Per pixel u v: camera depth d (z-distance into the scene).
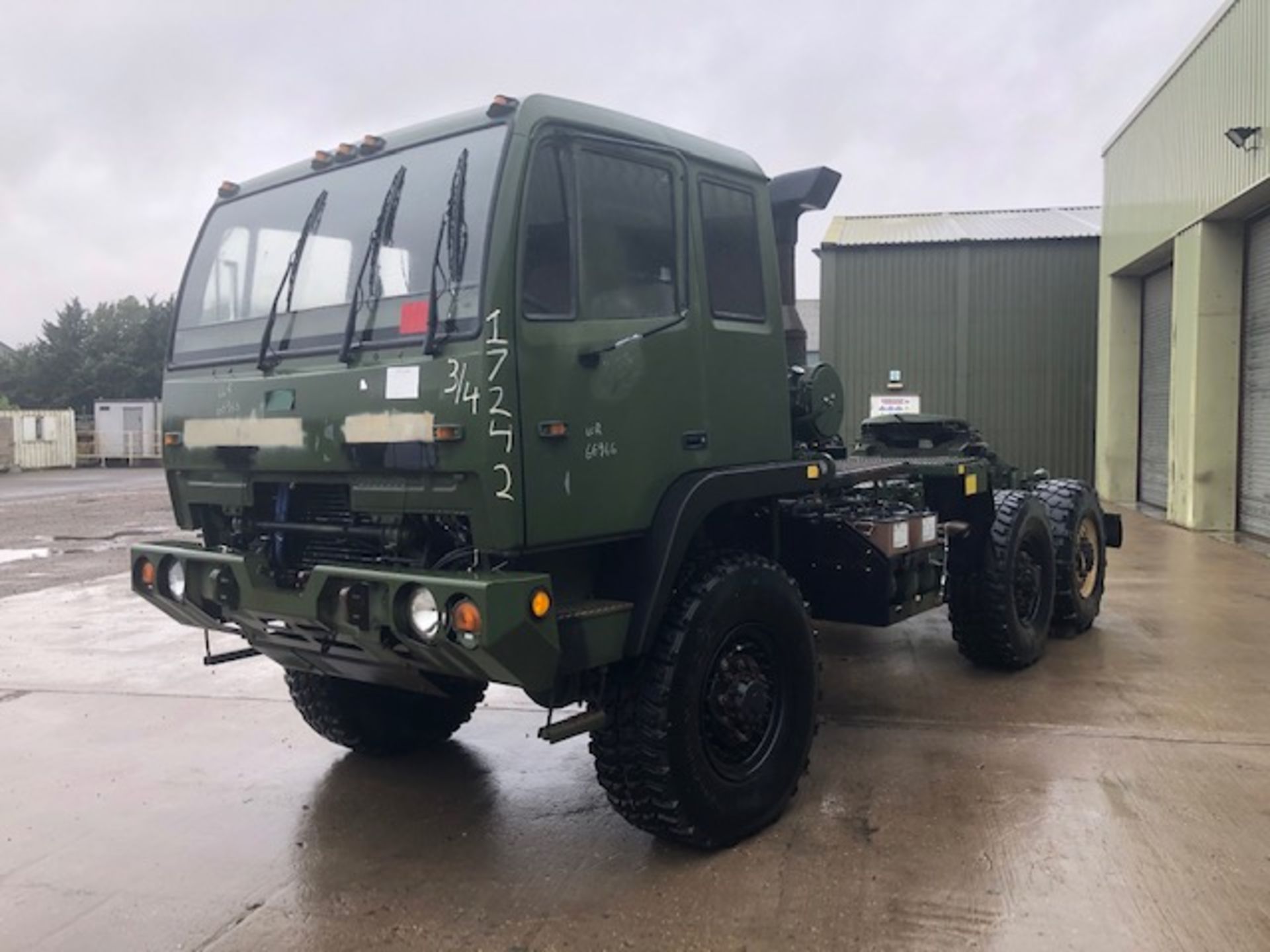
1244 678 6.03
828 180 4.84
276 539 3.94
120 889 3.70
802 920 3.34
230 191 4.33
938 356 20.09
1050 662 6.45
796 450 4.87
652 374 3.73
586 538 3.48
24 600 9.60
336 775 4.80
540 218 3.39
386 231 3.60
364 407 3.48
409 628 3.26
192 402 4.17
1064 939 3.19
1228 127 12.20
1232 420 13.23
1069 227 21.11
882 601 5.04
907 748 4.92
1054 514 6.91
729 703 3.88
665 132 3.92
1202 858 3.70
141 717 5.79
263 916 3.48
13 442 33.62
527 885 3.66
